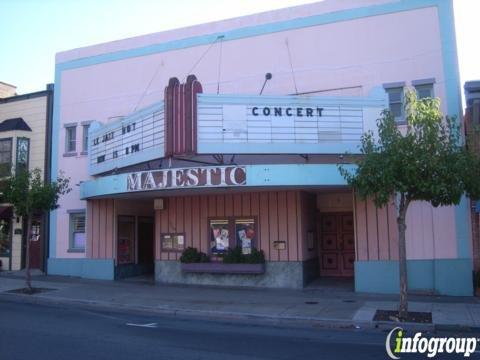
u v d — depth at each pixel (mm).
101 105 21672
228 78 19109
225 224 18422
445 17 16594
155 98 20500
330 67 17719
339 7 17781
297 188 16578
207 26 19734
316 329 11281
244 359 8047
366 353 8656
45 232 22375
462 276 15742
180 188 15883
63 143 22344
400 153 11422
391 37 17078
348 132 15641
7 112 23875
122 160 17859
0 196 19578
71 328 10859
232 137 15336
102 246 20859
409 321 11508
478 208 15664
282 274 17406
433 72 16531
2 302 15438
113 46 21656
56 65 22891
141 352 8477
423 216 16266
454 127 12312
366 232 16625
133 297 15562
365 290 16312
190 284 18609
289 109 15594
